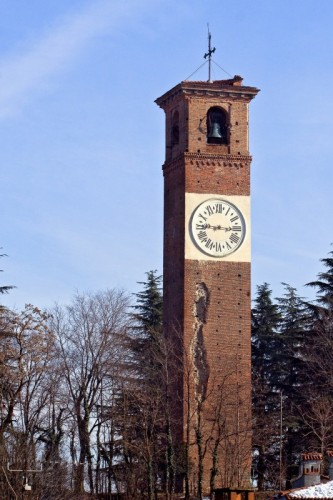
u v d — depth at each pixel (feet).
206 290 475.72
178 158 485.15
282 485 453.58
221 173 482.69
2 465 365.81
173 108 493.77
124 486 444.96
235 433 427.74
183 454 444.55
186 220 478.18
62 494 397.80
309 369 510.99
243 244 479.82
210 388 466.29
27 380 396.57
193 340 471.62
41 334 388.78
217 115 487.61
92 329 458.50
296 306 567.59
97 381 441.68
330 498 283.18
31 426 406.82
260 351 557.33
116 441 440.45
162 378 452.76
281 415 458.91
